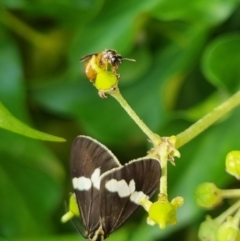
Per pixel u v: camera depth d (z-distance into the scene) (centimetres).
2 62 39
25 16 40
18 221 39
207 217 34
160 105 39
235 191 34
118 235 39
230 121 38
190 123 39
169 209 31
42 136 33
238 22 39
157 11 38
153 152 32
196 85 40
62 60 40
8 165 39
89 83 39
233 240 33
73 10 39
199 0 38
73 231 39
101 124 39
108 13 38
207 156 38
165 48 40
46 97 40
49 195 39
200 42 39
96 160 32
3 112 33
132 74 39
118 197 31
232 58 38
